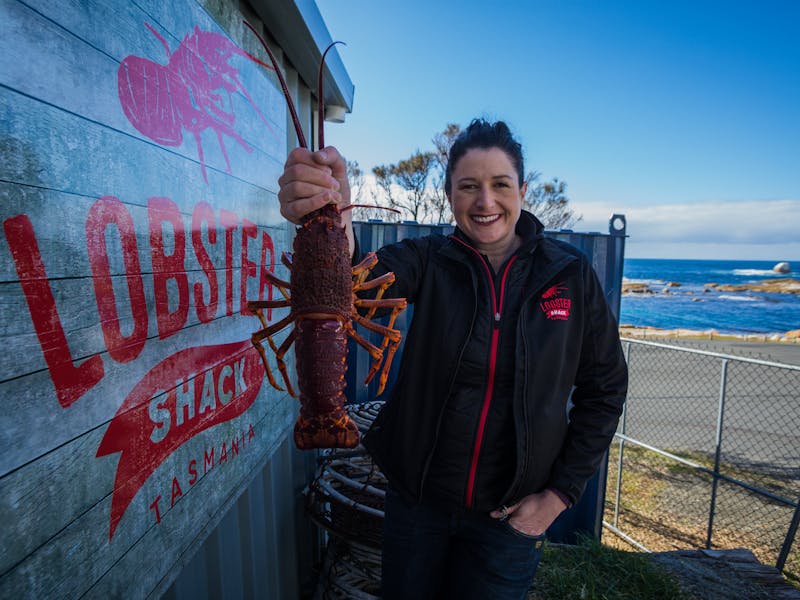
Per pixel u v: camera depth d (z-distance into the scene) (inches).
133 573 56.7
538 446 80.0
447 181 90.4
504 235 83.8
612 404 86.9
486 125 83.2
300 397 77.8
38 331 41.8
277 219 114.2
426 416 83.2
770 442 326.0
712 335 941.2
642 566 154.6
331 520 126.2
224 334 83.3
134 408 56.7
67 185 45.3
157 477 62.0
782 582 156.3
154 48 60.7
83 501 47.9
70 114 45.5
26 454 40.4
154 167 60.9
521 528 80.2
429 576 86.6
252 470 97.5
